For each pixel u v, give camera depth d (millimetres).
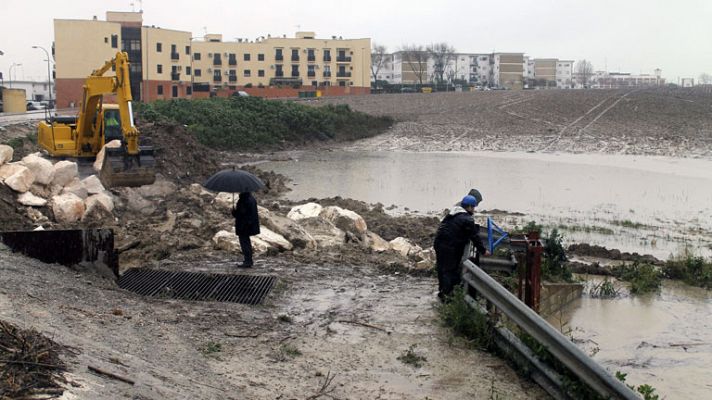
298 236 14547
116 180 21234
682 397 7832
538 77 198750
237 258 12727
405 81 154500
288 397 6477
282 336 8336
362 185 30938
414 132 58562
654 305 11648
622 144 49188
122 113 21844
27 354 5371
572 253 16578
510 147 50656
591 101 72000
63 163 17328
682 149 46156
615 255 16219
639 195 27578
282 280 11023
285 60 101812
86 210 16141
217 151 47031
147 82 87188
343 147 53281
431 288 11031
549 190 29094
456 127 59906
